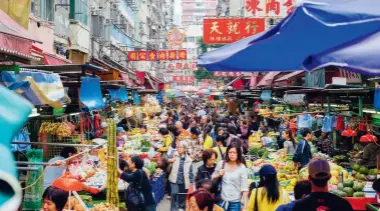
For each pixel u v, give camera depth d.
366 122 10.96
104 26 29.91
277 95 21.09
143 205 8.67
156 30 66.12
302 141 11.73
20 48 6.48
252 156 14.72
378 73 3.43
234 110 33.84
